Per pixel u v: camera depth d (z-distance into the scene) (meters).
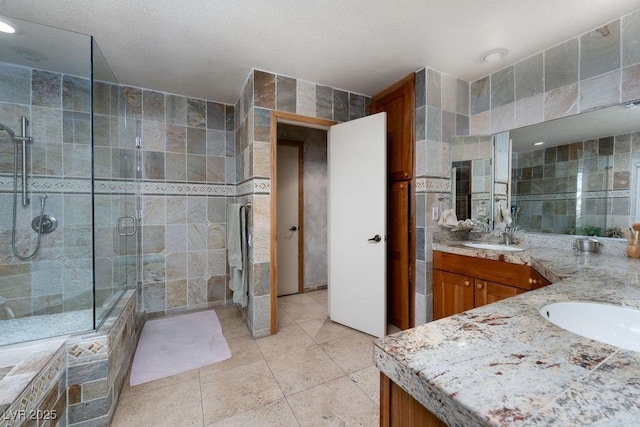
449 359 0.55
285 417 1.47
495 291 1.86
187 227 2.95
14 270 1.84
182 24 1.76
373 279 2.42
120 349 1.71
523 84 2.16
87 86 1.89
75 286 1.77
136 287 2.57
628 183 1.70
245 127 2.60
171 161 2.87
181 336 2.39
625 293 0.99
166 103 2.84
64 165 1.95
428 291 2.32
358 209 2.51
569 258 1.65
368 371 1.88
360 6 1.59
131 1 1.56
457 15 1.67
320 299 3.38
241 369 1.90
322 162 3.79
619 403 0.42
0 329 1.51
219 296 3.11
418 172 2.34
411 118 2.37
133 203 2.56
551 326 0.70
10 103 2.01
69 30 1.78
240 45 1.99
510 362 0.54
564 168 1.96
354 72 2.38
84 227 1.79
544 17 1.68
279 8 1.61
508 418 0.40
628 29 1.65
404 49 2.03
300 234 3.61
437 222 2.36
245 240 2.51
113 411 1.50
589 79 1.81
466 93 2.52
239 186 2.89
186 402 1.59
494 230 2.37
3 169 1.96
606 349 0.59
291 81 2.46
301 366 1.94
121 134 2.24
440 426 0.51
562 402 0.43
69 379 1.37
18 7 1.59
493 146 2.36
